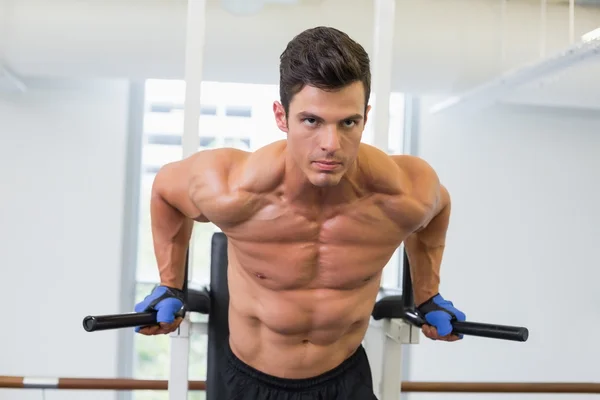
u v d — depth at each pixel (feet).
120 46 7.32
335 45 2.46
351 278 3.16
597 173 10.07
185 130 4.50
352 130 2.52
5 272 9.20
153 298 3.54
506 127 9.89
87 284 9.35
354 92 2.48
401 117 9.99
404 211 3.02
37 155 9.20
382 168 2.96
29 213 9.20
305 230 3.02
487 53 7.66
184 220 3.67
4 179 9.14
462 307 9.87
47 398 9.50
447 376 9.93
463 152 9.85
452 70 7.74
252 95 9.77
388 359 4.52
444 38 7.58
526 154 9.94
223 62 7.48
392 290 4.70
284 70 2.58
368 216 3.02
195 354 10.59
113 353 9.52
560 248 10.04
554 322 10.05
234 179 3.01
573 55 5.85
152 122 9.66
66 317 9.34
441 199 3.48
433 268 3.82
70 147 9.27
